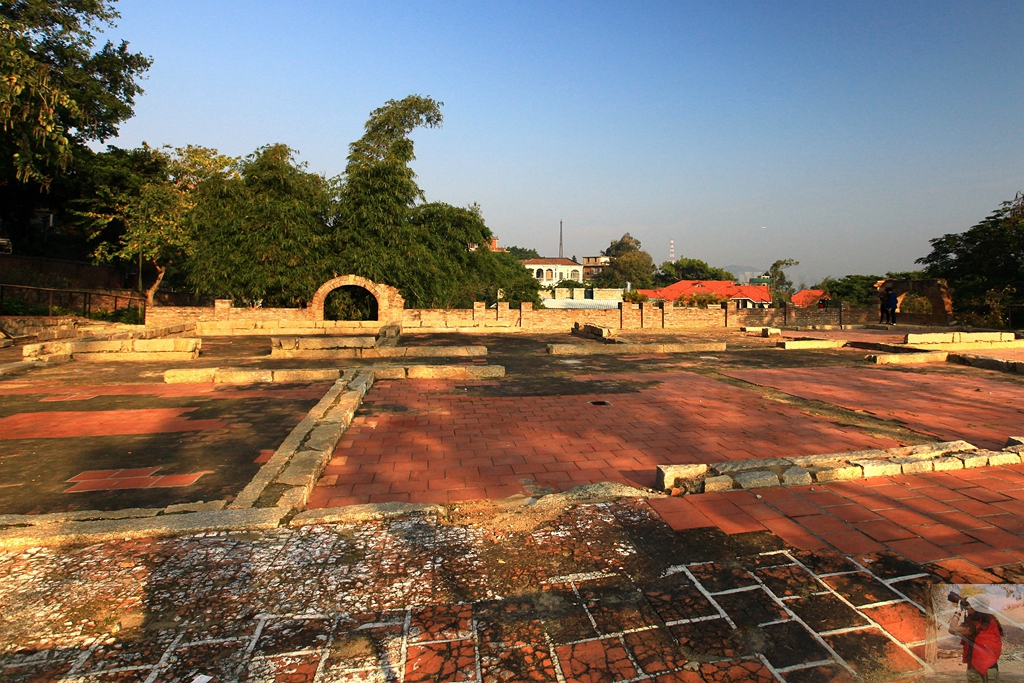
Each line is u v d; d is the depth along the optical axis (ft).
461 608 9.09
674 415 24.97
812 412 25.50
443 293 93.04
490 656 7.88
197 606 9.21
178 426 22.67
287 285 83.82
